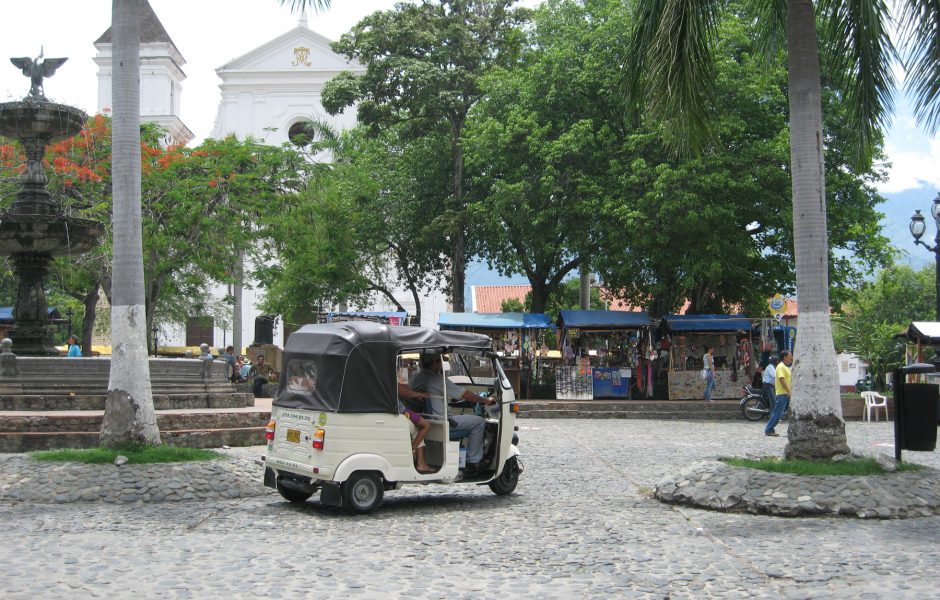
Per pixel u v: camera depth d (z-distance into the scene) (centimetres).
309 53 5209
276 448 1070
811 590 674
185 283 3859
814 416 1098
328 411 1000
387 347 1041
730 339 2889
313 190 3178
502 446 1138
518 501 1117
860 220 2822
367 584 683
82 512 982
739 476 1063
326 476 988
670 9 1103
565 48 2942
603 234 2862
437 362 1115
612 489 1216
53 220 1636
